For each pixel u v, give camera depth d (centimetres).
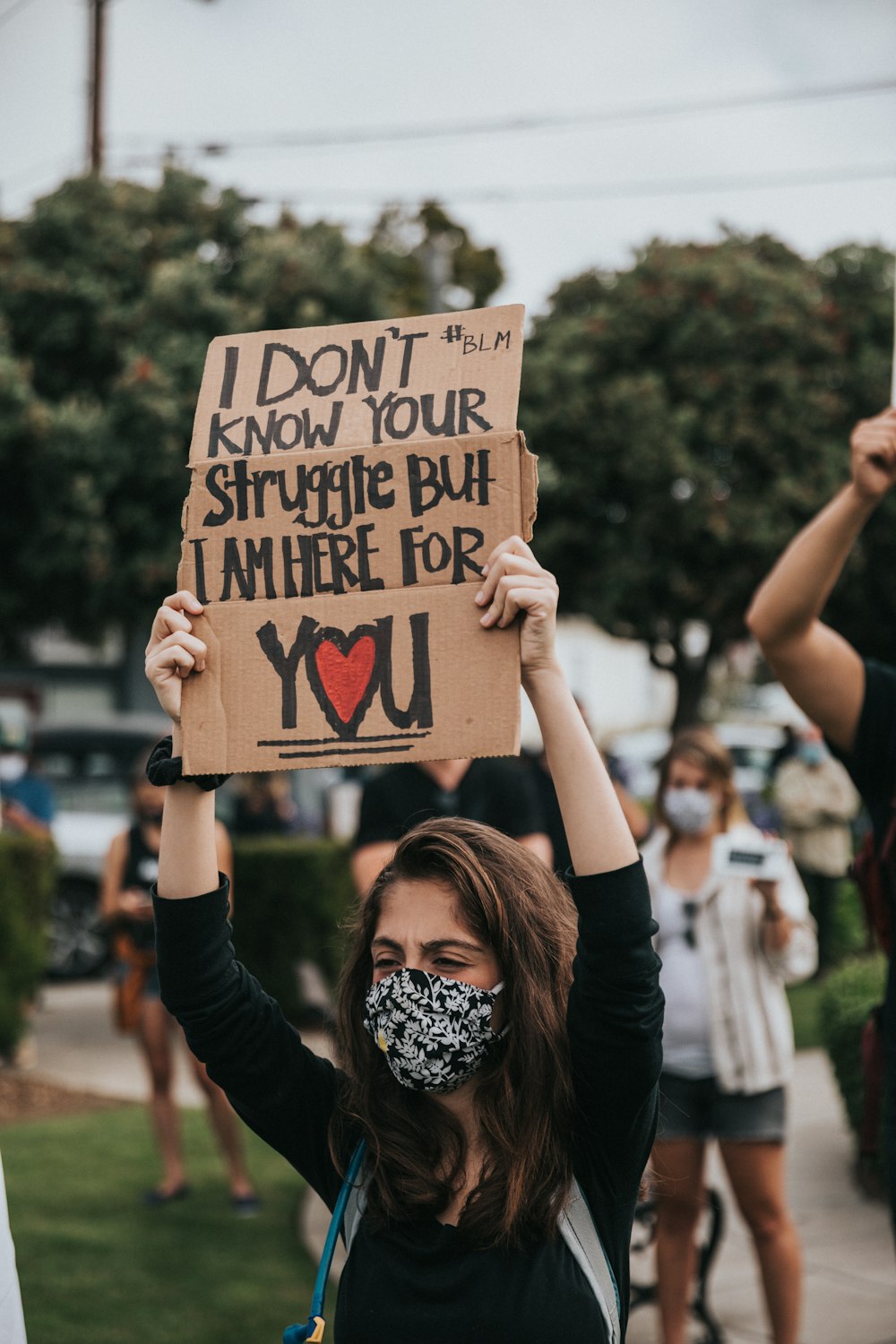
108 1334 423
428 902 189
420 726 179
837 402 1617
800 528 1620
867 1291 473
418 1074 184
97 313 1124
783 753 1184
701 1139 390
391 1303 180
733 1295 473
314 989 876
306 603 185
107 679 2161
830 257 1689
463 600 180
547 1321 175
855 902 1166
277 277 1152
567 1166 184
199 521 190
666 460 1565
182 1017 198
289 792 1353
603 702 3825
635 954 181
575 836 182
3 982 812
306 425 190
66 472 1072
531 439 1588
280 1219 538
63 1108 724
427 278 1130
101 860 1170
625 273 1683
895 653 1792
